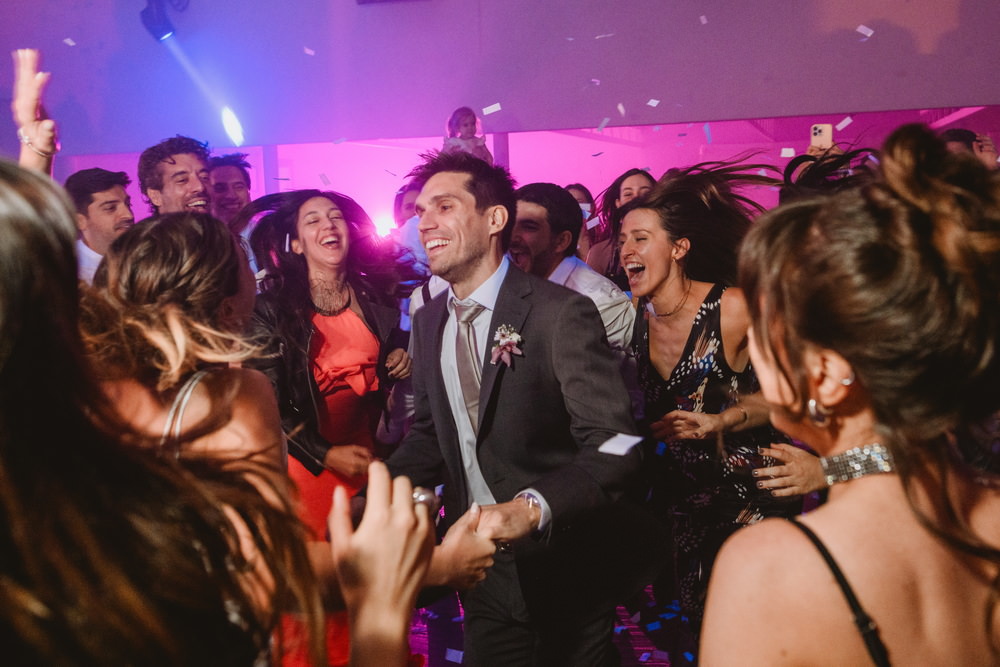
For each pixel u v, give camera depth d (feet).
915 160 2.90
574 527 7.16
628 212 9.17
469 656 7.61
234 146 28.14
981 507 3.16
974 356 2.75
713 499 8.60
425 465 7.87
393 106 27.32
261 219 10.33
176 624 2.20
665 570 11.15
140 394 3.96
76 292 2.24
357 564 2.93
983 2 24.18
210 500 2.44
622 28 25.95
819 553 2.96
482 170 7.40
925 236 2.77
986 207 2.78
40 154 7.02
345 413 9.87
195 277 5.31
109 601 2.09
